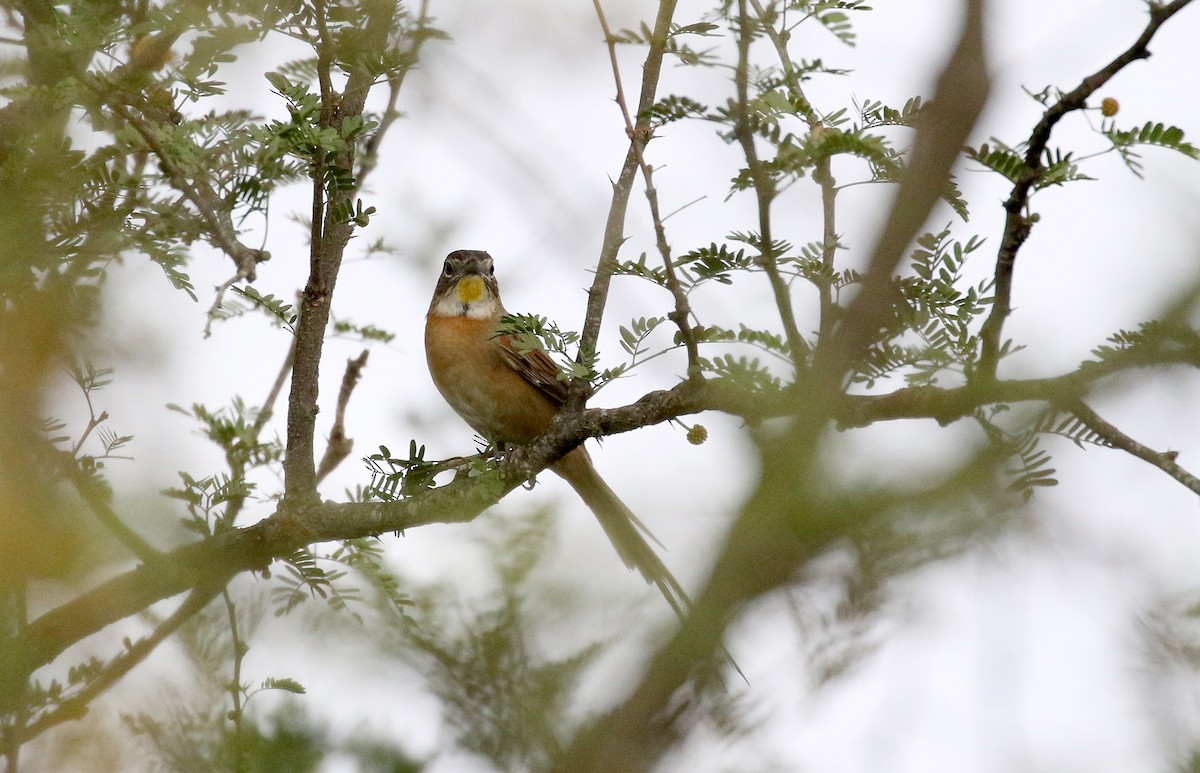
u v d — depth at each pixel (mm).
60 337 6648
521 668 5055
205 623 6516
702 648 4254
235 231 7680
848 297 6234
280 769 5766
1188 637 5617
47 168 7047
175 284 7398
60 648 7516
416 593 5426
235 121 7922
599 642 5055
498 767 4953
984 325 5895
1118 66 5762
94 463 7266
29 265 6797
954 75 6219
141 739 6152
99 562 6160
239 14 7109
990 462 4008
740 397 5914
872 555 4094
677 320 7164
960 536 4078
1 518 5660
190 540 7824
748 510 3926
